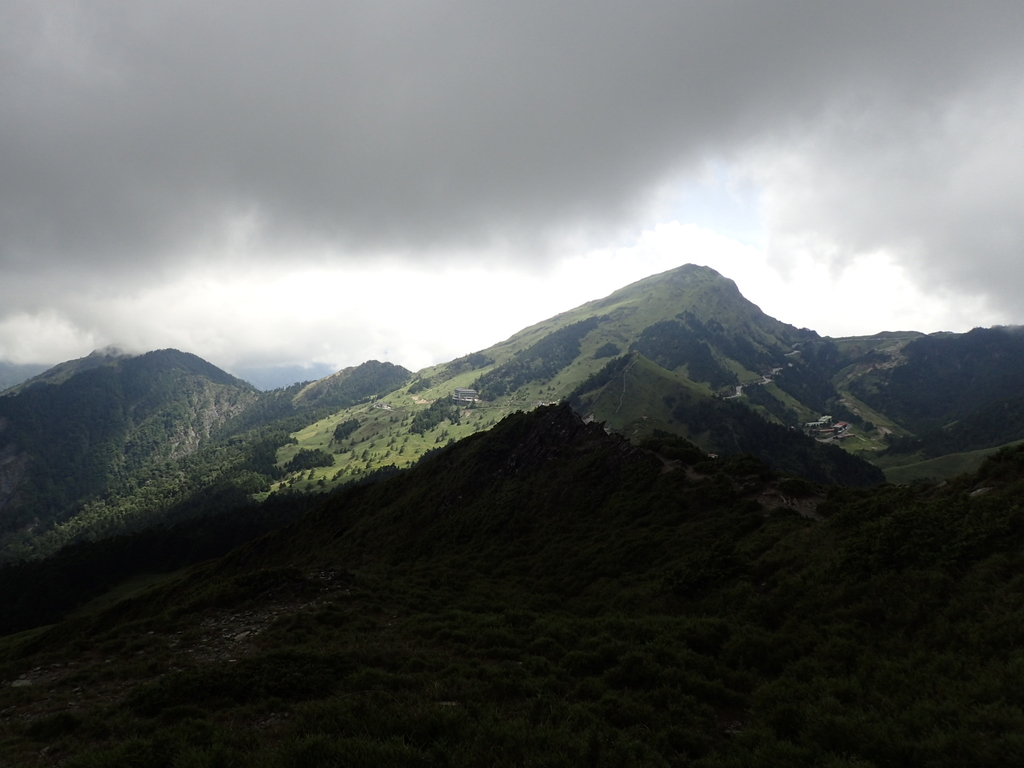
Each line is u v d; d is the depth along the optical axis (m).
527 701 12.59
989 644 12.44
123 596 113.75
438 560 40.47
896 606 15.62
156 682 14.38
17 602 105.06
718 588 22.20
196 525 152.25
